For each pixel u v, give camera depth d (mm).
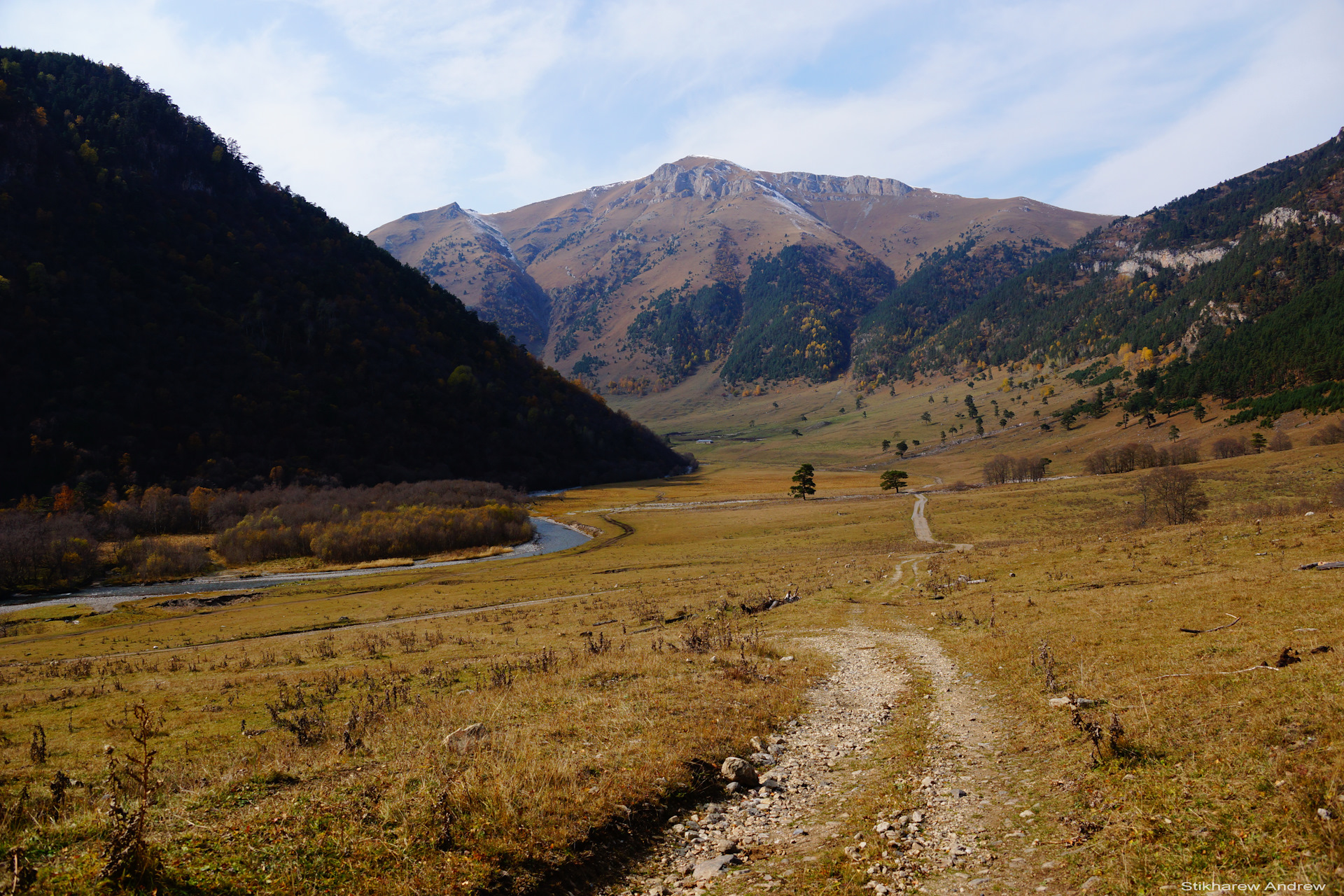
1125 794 9062
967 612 30219
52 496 129750
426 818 8727
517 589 70562
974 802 10250
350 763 11930
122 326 189625
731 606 42312
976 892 7535
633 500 189125
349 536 114438
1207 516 75375
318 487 162125
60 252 196375
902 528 104438
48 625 67188
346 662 34312
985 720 14695
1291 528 35062
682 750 12266
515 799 9438
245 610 70062
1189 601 22625
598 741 12648
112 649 51000
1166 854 7402
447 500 149125
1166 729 10922
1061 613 25578
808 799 11117
